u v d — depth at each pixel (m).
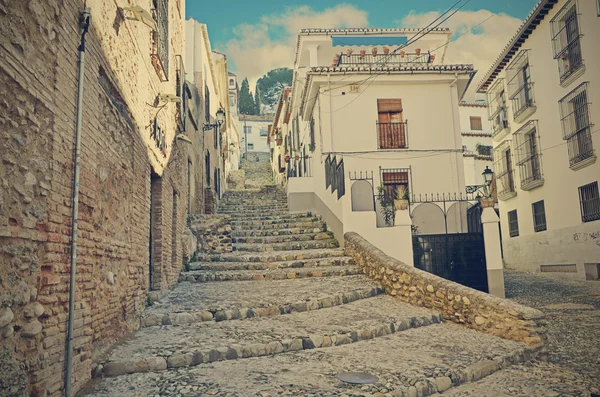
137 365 4.96
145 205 7.39
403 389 4.61
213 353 5.46
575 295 12.05
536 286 14.29
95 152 4.86
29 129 3.45
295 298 8.27
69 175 4.14
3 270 3.08
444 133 15.23
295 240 13.32
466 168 27.39
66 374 3.98
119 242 5.79
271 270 10.71
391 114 15.27
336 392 4.42
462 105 31.28
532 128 18.16
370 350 6.03
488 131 31.36
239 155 47.00
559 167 16.66
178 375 4.88
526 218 19.25
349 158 14.90
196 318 7.12
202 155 16.31
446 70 14.97
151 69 7.97
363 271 10.59
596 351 6.71
